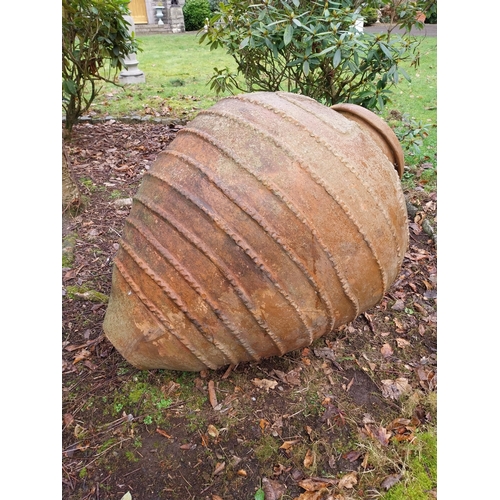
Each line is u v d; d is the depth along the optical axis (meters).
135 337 2.31
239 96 2.43
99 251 4.02
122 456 2.37
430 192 4.99
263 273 2.06
